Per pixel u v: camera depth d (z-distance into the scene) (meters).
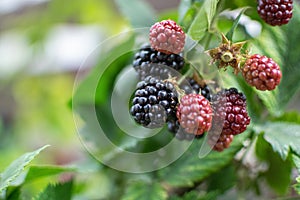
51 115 1.05
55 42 1.08
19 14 1.06
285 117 0.51
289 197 0.50
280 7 0.46
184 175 0.52
